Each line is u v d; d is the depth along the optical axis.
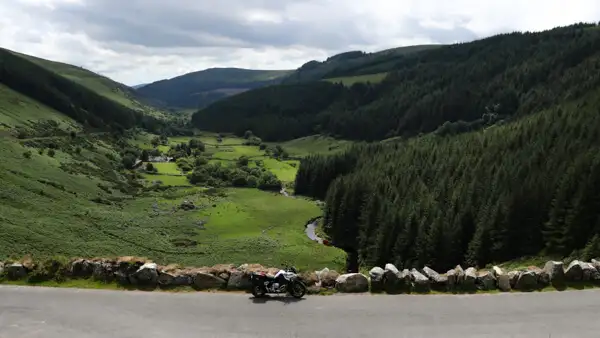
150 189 159.50
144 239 94.50
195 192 157.50
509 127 136.50
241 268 19.38
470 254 72.25
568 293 18.19
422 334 14.70
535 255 67.19
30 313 16.02
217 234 107.25
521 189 74.88
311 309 16.55
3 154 132.38
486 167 99.62
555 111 131.62
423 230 78.50
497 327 15.21
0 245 70.50
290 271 18.25
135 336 14.42
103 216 107.94
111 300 17.20
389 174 125.38
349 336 14.51
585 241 62.62
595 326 15.34
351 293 18.23
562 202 68.50
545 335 14.68
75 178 140.50
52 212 99.88
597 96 132.00
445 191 96.81
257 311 16.34
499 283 18.70
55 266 19.48
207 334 14.57
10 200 98.50
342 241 109.69
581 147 90.62
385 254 84.38
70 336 14.38
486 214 75.81
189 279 18.67
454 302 17.31
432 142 158.25
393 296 17.91
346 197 113.94
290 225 122.06
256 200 149.12
